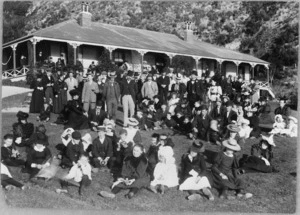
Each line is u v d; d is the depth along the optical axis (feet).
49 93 42.24
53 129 35.37
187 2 131.13
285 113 39.29
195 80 46.91
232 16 124.67
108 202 24.91
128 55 81.20
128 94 37.32
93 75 49.88
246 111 37.99
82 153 26.53
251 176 28.30
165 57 85.40
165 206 24.84
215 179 26.71
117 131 35.53
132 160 26.35
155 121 38.50
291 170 28.94
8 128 35.06
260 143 29.63
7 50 83.92
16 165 28.19
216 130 33.60
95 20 118.83
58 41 74.08
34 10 124.16
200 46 98.84
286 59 97.91
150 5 127.13
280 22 108.78
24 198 25.46
